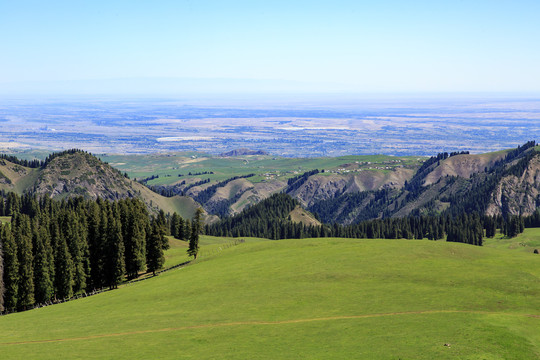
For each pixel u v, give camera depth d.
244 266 107.12
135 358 54.06
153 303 84.44
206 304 79.12
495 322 59.47
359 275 89.31
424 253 103.94
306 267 98.38
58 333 68.94
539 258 100.12
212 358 52.88
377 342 54.97
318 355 52.16
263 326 64.56
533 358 49.19
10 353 58.09
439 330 57.53
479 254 104.75
